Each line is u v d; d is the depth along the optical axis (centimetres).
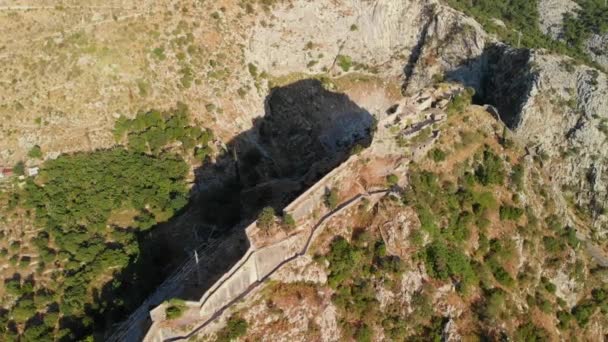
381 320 8388
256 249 8375
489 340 8519
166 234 10694
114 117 12094
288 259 8550
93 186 10988
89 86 12075
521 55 15438
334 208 9012
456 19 16238
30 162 11325
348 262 8562
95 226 10425
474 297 8900
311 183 10150
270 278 8369
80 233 10219
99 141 11838
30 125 11606
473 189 9762
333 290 8494
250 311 8175
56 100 11844
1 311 9344
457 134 10044
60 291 9550
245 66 13825
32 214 10475
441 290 8731
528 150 11012
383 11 16200
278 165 13125
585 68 15125
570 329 9719
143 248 10262
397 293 8575
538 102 14500
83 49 12200
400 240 8875
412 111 10025
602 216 13600
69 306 9288
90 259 9938
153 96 12475
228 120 13000
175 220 10981
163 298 8906
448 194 9525
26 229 10288
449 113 10131
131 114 12219
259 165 12738
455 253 9031
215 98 13025
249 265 8294
